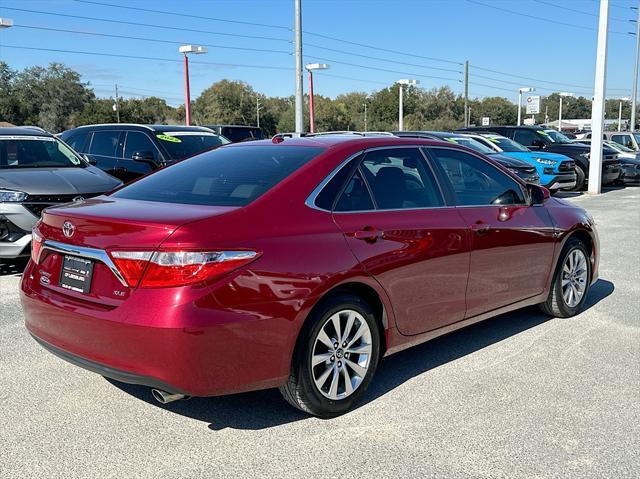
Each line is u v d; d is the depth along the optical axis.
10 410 3.77
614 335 5.32
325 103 107.19
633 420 3.73
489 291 4.75
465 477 3.09
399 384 4.25
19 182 6.91
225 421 3.67
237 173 3.94
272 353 3.35
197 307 3.07
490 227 4.65
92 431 3.53
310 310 3.46
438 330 4.39
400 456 3.29
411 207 4.20
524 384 4.26
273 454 3.30
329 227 3.65
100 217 3.38
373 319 3.88
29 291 3.74
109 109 88.00
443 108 107.31
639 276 7.61
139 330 3.08
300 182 3.70
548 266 5.39
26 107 94.12
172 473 3.11
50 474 3.08
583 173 19.50
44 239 3.72
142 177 4.47
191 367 3.09
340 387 3.77
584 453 3.33
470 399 4.01
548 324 5.62
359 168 4.02
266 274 3.28
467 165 4.82
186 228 3.14
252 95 102.38
